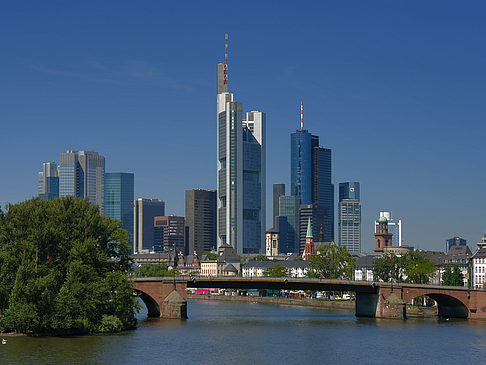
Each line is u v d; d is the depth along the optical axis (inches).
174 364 5339.6
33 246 5959.6
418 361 5654.5
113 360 5374.0
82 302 5989.2
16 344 5841.5
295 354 5866.1
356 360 5659.5
